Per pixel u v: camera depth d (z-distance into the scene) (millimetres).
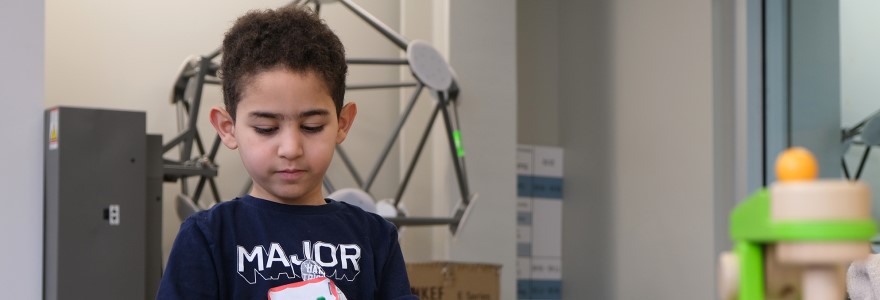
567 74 4336
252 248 1120
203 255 1098
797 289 567
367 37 3770
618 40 4055
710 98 3592
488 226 3730
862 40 3107
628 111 3992
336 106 1170
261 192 1162
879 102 3041
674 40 3771
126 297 2480
